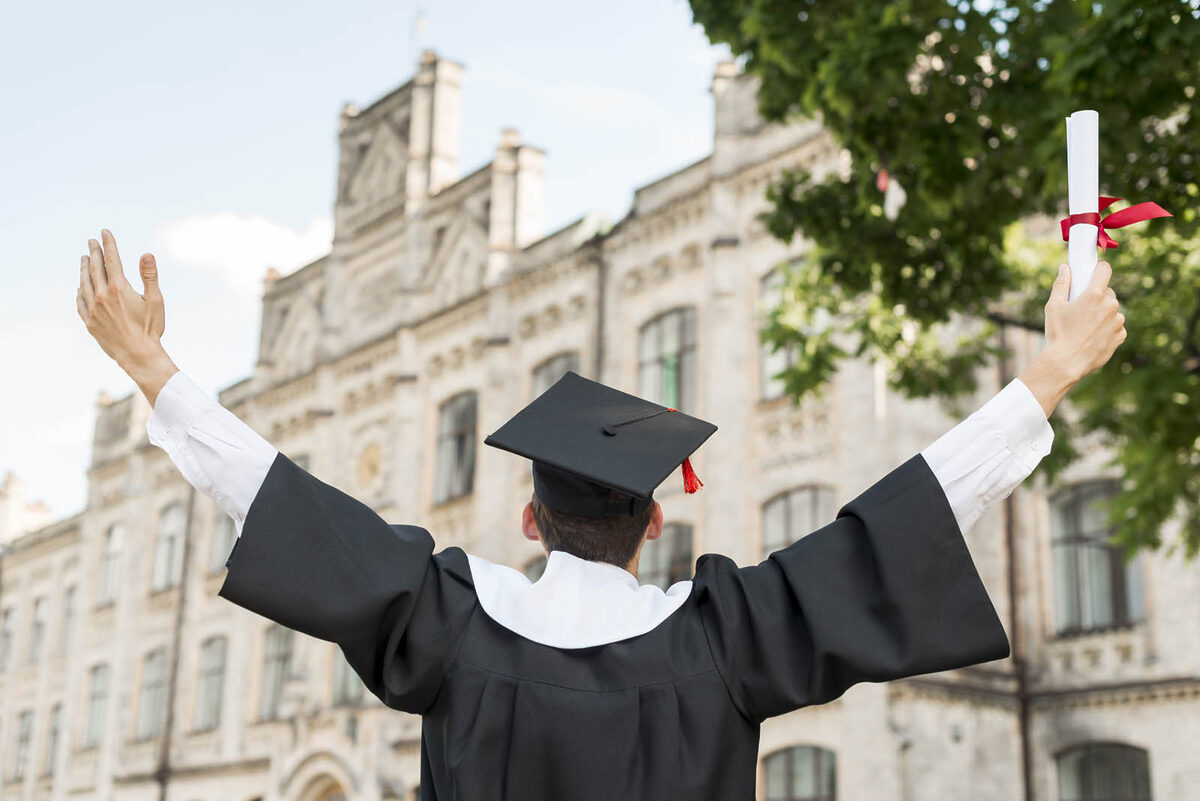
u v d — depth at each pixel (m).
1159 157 7.71
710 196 20.06
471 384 24.50
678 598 2.18
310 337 29.73
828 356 11.52
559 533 2.25
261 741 26.77
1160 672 14.76
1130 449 9.53
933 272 9.91
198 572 30.30
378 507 25.86
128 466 33.78
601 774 1.98
